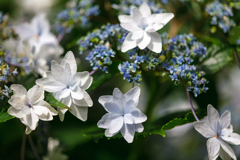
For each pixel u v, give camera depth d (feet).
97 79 2.04
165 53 1.92
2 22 2.20
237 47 2.09
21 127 2.32
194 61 2.06
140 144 2.27
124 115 1.81
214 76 2.31
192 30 2.24
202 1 2.16
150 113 2.31
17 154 2.20
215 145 1.80
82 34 2.32
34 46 2.16
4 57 2.02
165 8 2.30
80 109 1.82
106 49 1.90
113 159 2.30
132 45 1.85
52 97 1.81
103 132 1.95
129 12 2.16
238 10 2.16
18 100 1.77
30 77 2.10
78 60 2.32
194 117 1.89
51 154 2.14
